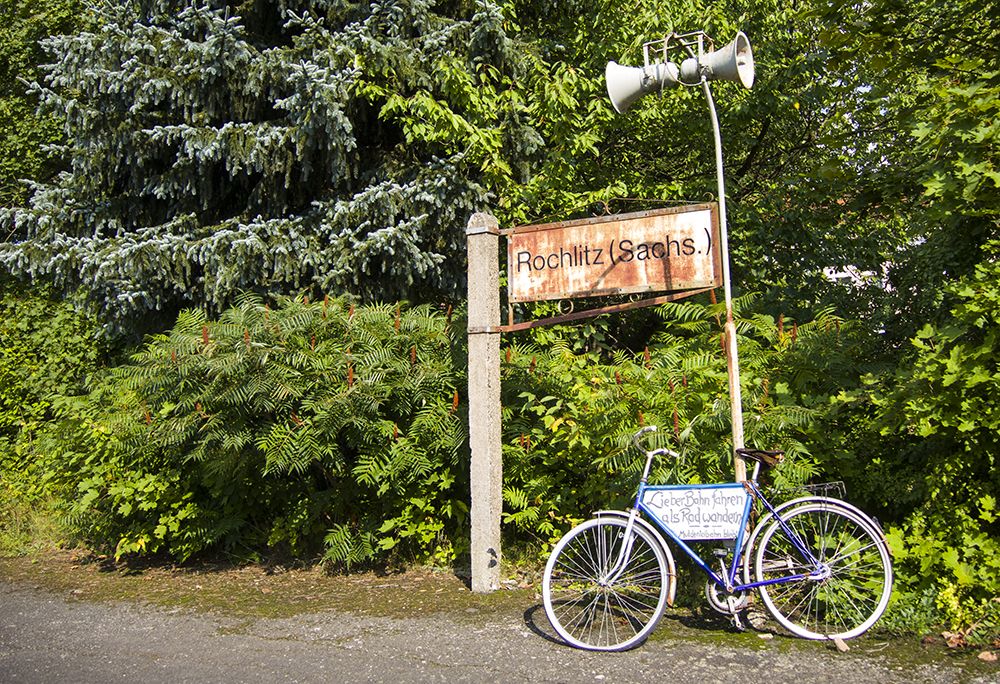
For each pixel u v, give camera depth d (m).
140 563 6.32
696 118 8.69
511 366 5.95
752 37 8.65
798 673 3.55
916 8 6.11
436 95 7.71
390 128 8.28
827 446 4.72
